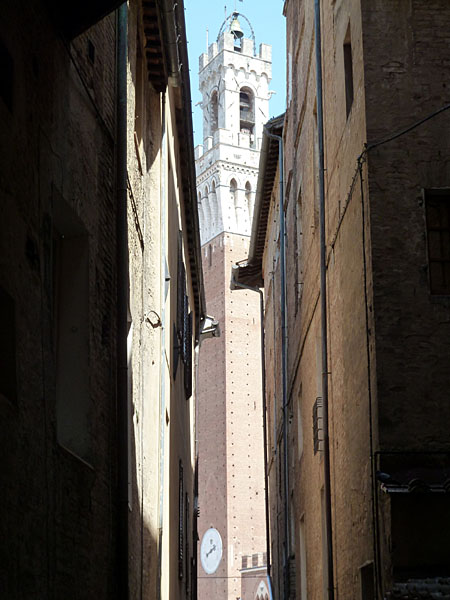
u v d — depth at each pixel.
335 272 15.36
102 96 11.06
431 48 13.10
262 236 35.16
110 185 11.38
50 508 8.00
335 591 15.16
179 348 21.66
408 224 12.57
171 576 19.12
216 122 98.75
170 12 14.98
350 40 14.32
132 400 12.91
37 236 7.93
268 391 36.00
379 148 12.77
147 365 15.57
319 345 17.81
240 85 97.38
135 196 13.98
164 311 17.19
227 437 89.50
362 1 13.23
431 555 11.31
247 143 96.00
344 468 14.39
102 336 10.51
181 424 24.00
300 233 22.16
